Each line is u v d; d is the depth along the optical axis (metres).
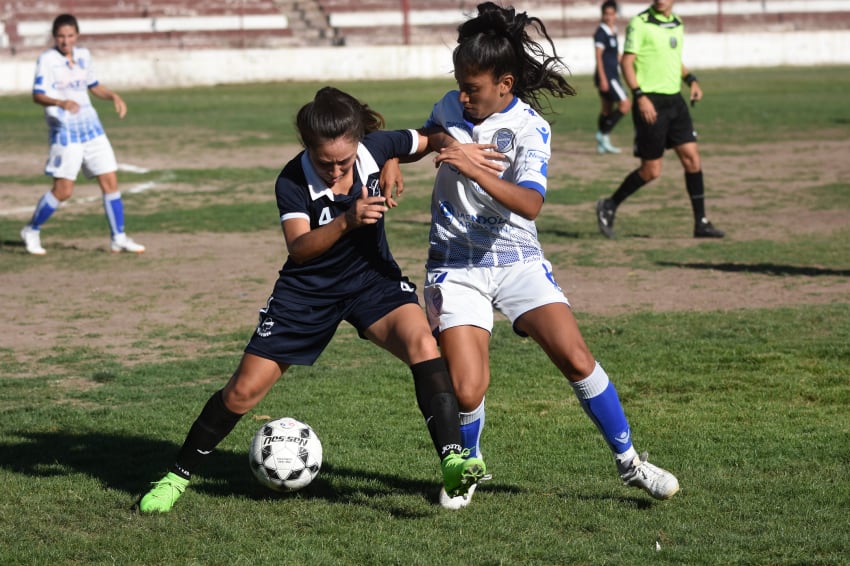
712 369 13.97
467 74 8.92
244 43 83.25
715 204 28.70
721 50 87.81
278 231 26.09
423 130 9.57
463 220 9.30
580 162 38.09
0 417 12.40
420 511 9.39
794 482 9.93
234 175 35.81
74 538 8.78
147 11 83.50
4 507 9.55
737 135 44.50
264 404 12.88
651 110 22.86
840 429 11.53
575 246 23.27
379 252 9.31
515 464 10.66
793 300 17.80
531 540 8.61
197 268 21.67
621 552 8.34
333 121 8.37
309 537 8.76
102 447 11.33
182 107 60.62
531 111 9.23
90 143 22.98
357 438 11.59
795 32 90.06
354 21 87.94
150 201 30.89
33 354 15.40
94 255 23.23
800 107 54.84
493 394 13.16
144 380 14.02
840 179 32.53
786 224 25.42
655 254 22.14
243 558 8.33
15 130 49.72
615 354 14.73
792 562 8.09
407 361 9.08
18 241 25.00
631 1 93.56
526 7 91.00
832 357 14.34
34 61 71.56
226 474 10.50
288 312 9.15
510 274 9.32
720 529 8.82
